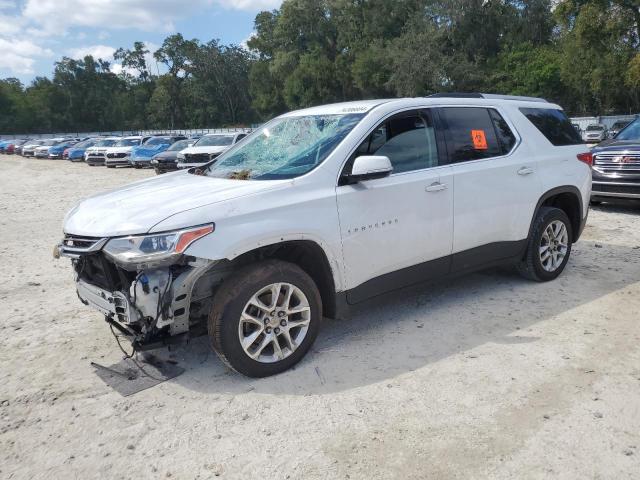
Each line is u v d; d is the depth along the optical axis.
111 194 4.37
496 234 5.17
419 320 4.84
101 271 3.80
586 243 7.49
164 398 3.67
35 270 7.34
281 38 78.19
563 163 5.79
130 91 123.50
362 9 68.06
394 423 3.26
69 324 5.16
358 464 2.90
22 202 15.27
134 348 3.63
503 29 58.00
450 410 3.37
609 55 39.78
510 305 5.12
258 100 86.25
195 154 20.91
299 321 4.01
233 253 3.58
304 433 3.19
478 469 2.83
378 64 61.50
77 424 3.41
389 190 4.33
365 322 4.84
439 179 4.65
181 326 3.65
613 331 4.44
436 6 56.94
